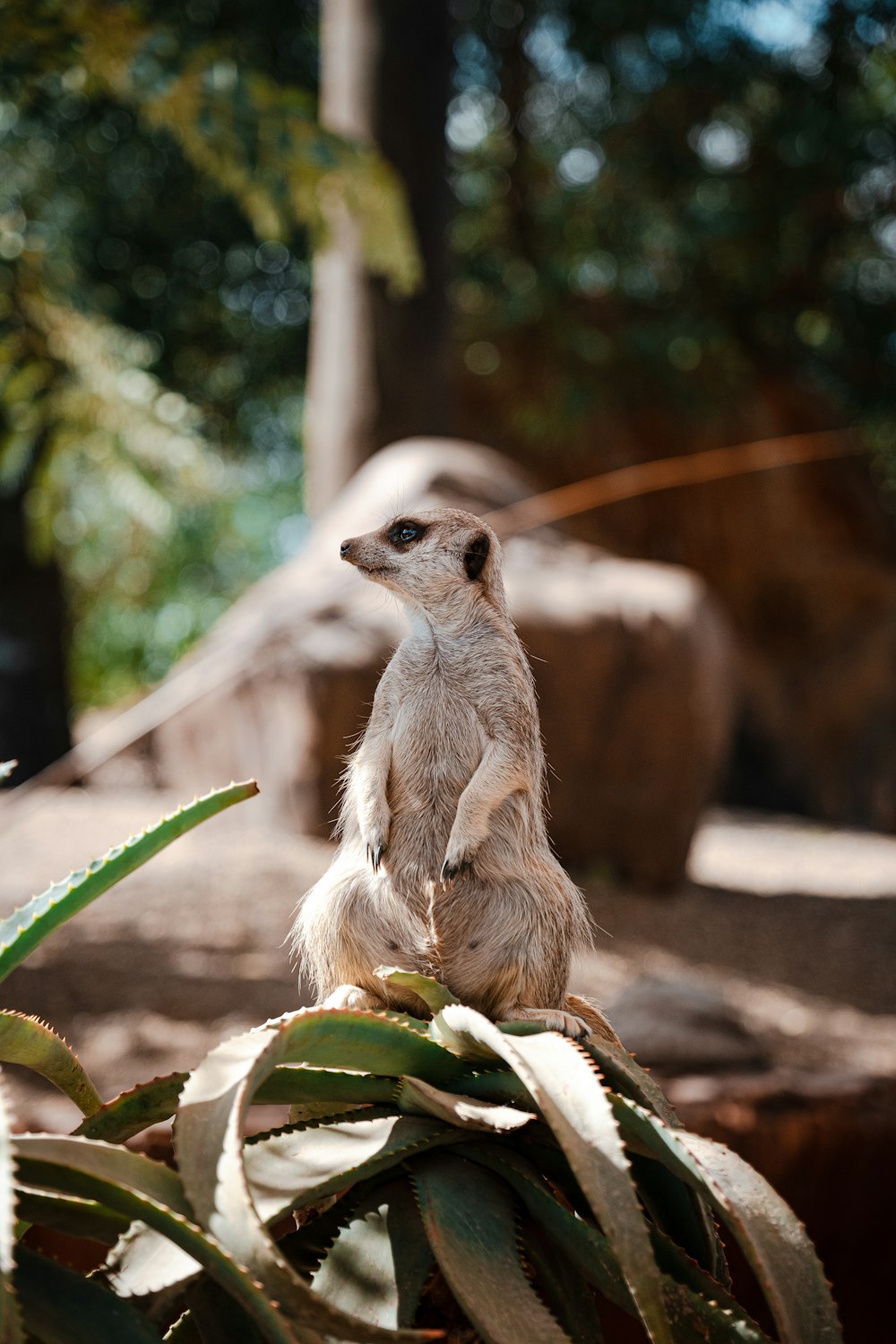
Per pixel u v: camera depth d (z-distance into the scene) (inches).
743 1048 219.8
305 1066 74.7
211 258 547.8
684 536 637.3
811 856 479.5
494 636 97.7
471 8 607.8
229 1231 58.1
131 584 770.8
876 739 629.3
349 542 100.8
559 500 602.9
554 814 357.7
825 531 658.2
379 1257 71.9
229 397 592.7
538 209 620.1
